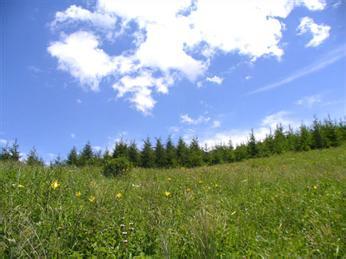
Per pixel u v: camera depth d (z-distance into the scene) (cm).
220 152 5234
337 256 411
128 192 791
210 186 1072
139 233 459
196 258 365
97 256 385
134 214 554
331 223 534
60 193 557
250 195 893
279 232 527
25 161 1075
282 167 2080
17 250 327
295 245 453
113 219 496
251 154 4822
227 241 460
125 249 414
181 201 696
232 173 1487
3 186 583
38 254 328
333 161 2250
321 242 446
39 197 508
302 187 956
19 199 505
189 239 420
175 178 1306
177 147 5266
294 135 4759
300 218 610
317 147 4472
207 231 372
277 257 408
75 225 427
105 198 586
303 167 1847
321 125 4638
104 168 1405
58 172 805
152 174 1499
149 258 399
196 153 5162
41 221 416
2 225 373
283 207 692
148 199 662
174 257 396
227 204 762
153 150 5212
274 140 4791
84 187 735
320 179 1096
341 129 4734
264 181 1180
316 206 659
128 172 1423
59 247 361
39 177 706
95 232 439
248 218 623
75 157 3847
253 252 423
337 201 688
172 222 509
